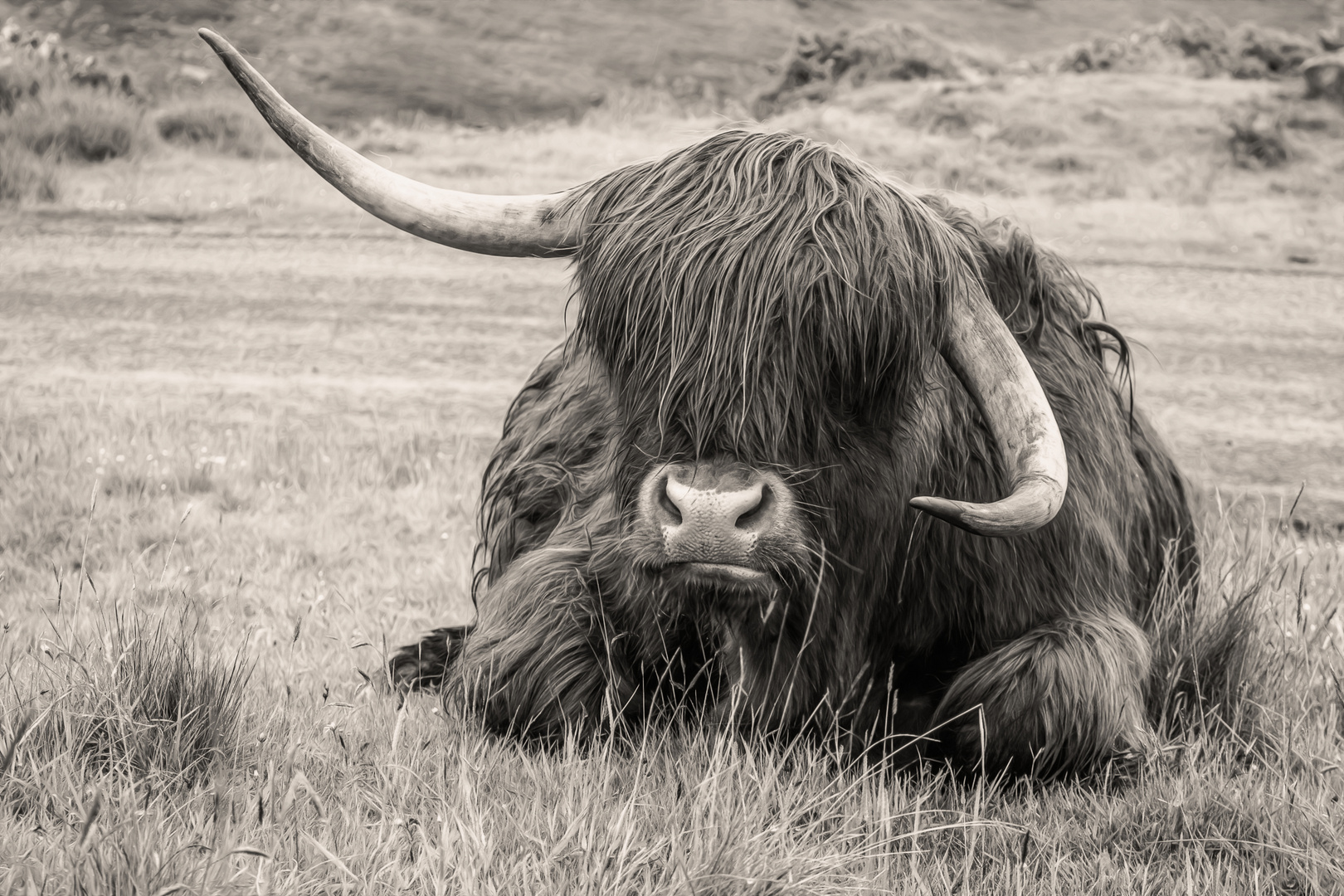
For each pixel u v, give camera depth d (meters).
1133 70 101.69
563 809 12.23
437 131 85.69
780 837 11.72
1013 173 75.00
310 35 114.69
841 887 11.34
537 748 14.64
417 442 30.97
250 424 31.67
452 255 56.91
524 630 14.98
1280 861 12.48
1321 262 60.47
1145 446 18.72
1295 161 80.38
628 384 13.24
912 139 80.06
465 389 37.31
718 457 12.55
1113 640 14.94
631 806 11.92
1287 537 23.55
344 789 12.55
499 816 12.45
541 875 11.14
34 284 47.97
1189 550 19.56
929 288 13.12
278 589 20.34
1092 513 15.72
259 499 25.86
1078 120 85.12
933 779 14.38
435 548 23.50
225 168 68.81
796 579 12.77
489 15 128.25
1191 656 16.42
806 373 12.63
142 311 45.16
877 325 12.86
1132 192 72.56
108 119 69.50
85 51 102.88
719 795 12.41
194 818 11.39
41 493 24.61
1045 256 18.41
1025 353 16.00
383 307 47.69
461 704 15.26
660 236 13.03
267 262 53.56
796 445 12.74
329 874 10.92
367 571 21.89
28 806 11.80
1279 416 37.78
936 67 100.62
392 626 19.17
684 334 12.62
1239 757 15.52
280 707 14.45
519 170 69.56
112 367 37.78
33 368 37.06
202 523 23.75
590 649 14.76
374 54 110.94
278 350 41.03
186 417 31.55
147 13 113.81
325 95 99.38
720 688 15.00
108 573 20.58
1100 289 53.69
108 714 12.84
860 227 12.92
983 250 15.91
